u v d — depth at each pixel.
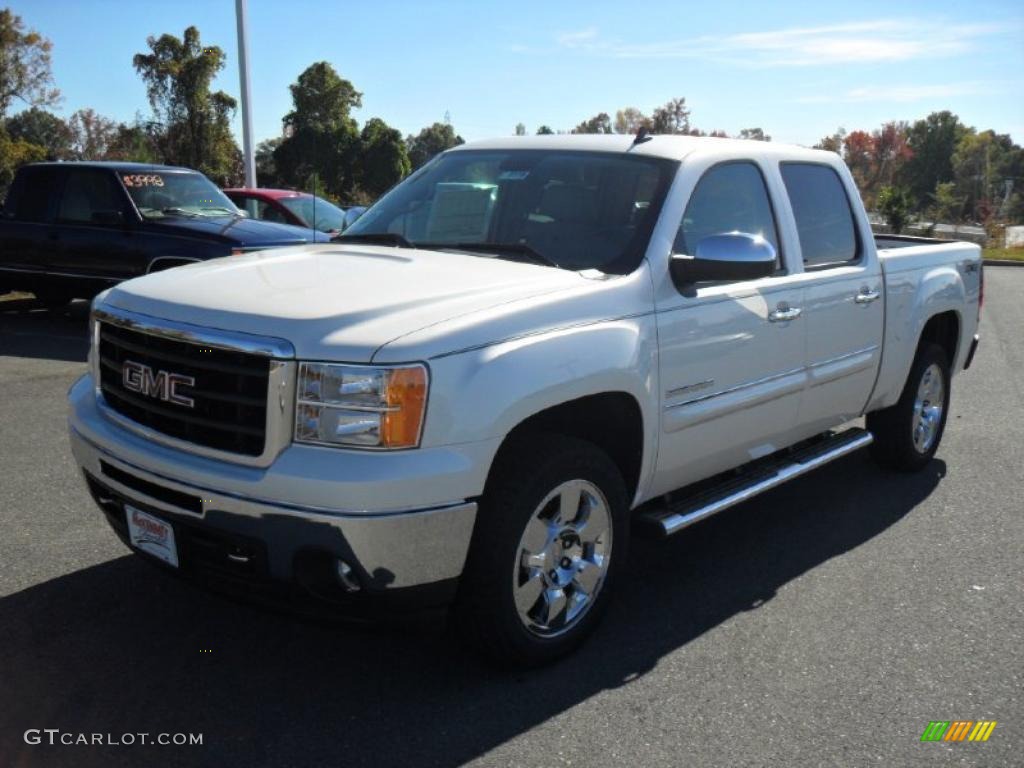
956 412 8.01
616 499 3.71
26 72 42.81
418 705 3.31
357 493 2.92
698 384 4.03
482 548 3.25
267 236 10.26
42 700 3.26
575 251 3.99
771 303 4.40
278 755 3.00
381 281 3.49
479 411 3.10
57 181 10.73
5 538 4.60
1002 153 107.31
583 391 3.43
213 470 3.10
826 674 3.63
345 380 2.97
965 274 6.34
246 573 3.12
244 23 15.77
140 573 4.26
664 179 4.14
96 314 3.66
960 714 3.39
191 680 3.42
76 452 3.66
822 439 5.44
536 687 3.46
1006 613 4.21
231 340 3.08
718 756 3.09
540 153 4.53
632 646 3.81
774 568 4.65
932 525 5.29
